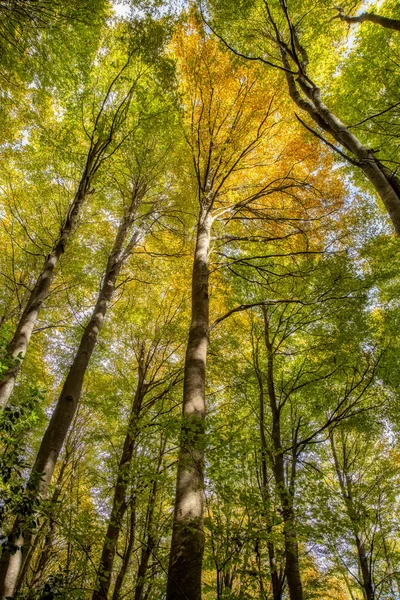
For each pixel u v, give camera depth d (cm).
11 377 650
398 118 1063
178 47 903
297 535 510
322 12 854
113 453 925
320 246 1049
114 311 1156
